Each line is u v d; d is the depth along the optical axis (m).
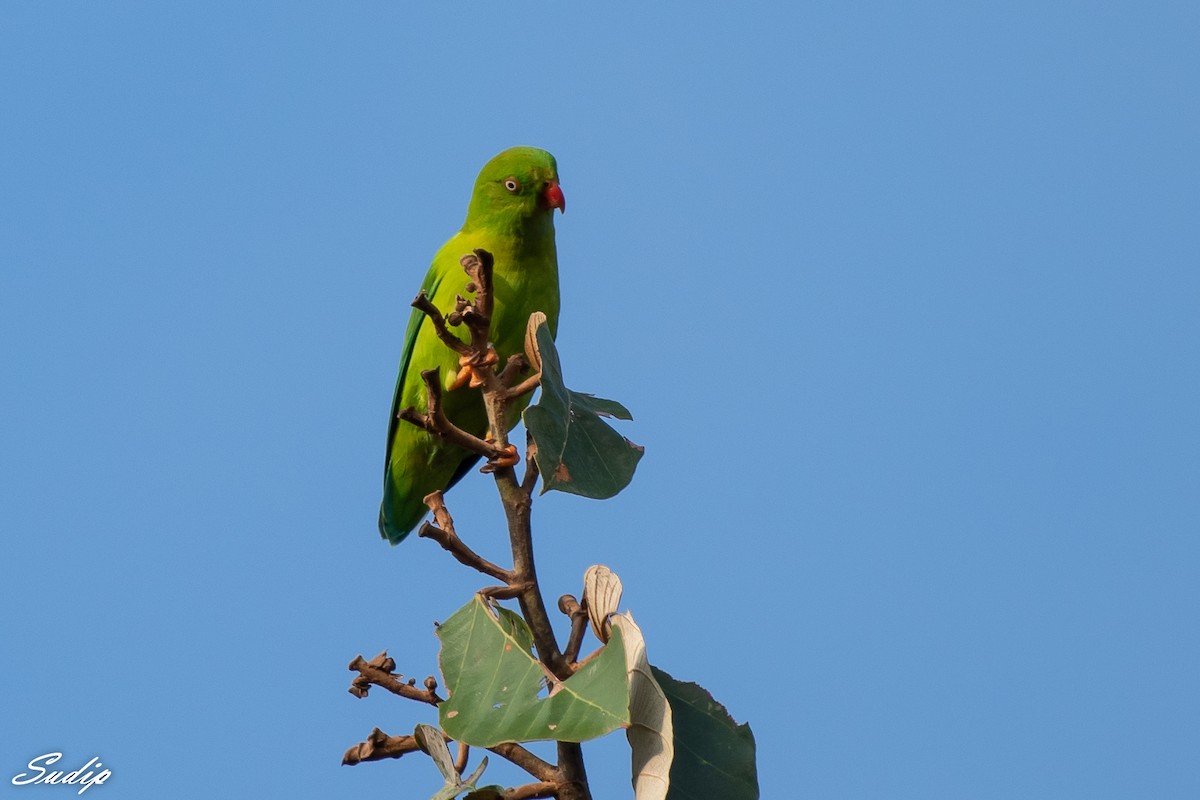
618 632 5.53
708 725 6.14
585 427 6.38
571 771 5.95
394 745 6.19
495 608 6.29
